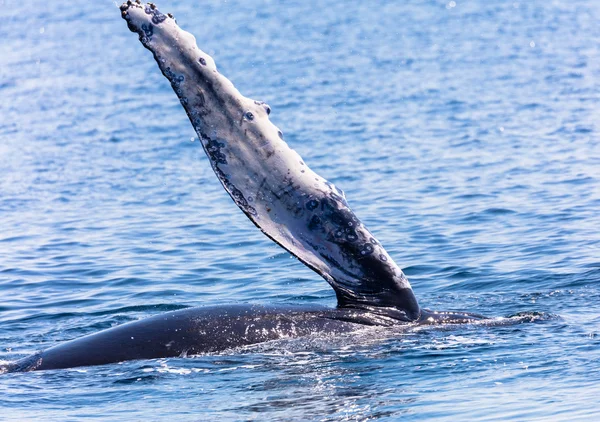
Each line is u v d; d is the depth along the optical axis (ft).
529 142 325.01
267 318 123.34
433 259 189.37
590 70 525.34
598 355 114.32
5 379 111.45
